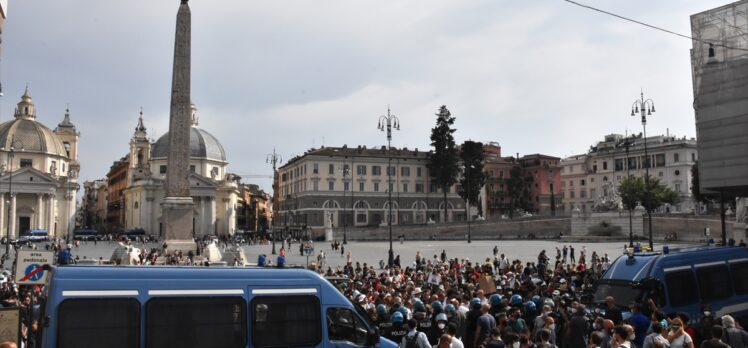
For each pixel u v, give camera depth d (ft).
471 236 293.02
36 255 52.70
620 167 376.48
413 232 299.17
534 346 36.47
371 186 346.33
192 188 358.02
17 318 34.40
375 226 306.76
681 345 33.12
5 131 351.67
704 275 49.85
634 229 250.37
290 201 359.87
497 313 44.52
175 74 141.28
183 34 140.56
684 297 48.14
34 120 372.17
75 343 26.96
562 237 261.03
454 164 333.83
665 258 48.70
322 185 338.13
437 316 39.93
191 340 29.35
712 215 231.50
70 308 27.20
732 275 51.62
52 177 333.42
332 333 33.19
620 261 50.34
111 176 491.72
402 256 185.16
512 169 396.98
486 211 385.91
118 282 28.40
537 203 412.16
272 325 31.53
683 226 237.86
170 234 142.00
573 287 66.39
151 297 28.84
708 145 104.83
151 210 362.12
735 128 100.94
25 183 326.24
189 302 29.66
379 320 43.83
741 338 35.88
